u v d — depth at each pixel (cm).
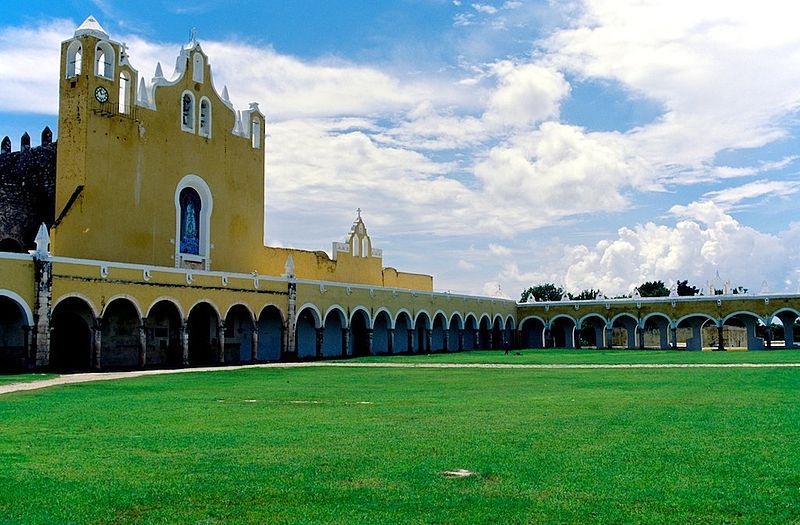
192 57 5066
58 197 4397
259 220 5581
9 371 3597
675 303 7462
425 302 6731
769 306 7081
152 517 816
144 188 4659
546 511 830
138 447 1235
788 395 2102
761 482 955
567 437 1309
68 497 898
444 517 810
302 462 1094
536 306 8244
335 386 2631
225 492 919
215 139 5203
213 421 1584
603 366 3981
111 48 4525
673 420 1537
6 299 3747
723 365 3928
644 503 861
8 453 1186
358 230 6956
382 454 1154
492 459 1108
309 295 5328
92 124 4384
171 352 4588
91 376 3269
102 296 3866
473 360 4872
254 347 4794
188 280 4347
